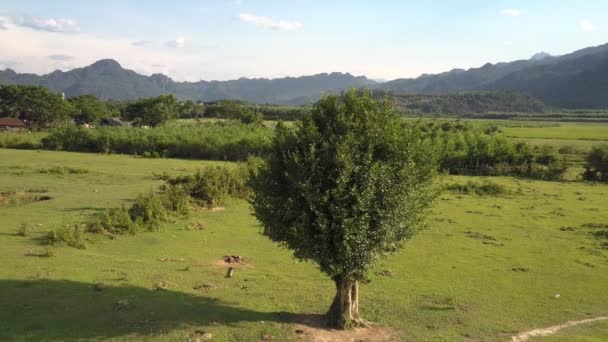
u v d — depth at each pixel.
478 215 27.95
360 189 10.20
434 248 20.34
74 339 9.64
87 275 13.84
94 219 21.62
